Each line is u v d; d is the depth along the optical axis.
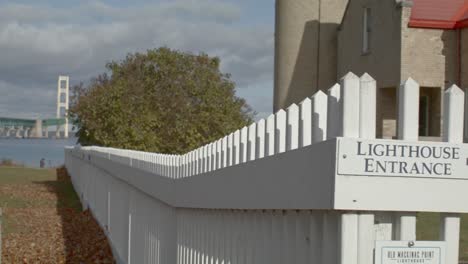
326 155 3.57
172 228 8.75
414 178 3.48
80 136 34.62
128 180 12.79
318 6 34.59
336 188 3.43
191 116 31.09
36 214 25.38
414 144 3.49
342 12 34.66
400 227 3.55
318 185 3.67
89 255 15.96
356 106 3.52
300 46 34.78
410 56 26.73
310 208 3.79
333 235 3.73
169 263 8.93
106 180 18.30
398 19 26.89
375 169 3.45
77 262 15.30
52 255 16.27
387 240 3.51
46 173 48.41
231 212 6.07
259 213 5.20
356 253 3.52
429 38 26.86
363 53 29.50
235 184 5.55
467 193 3.53
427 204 3.50
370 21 29.19
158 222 9.80
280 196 4.33
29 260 15.72
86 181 26.30
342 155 3.43
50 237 19.27
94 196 22.56
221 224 6.45
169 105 31.03
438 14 27.00
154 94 31.06
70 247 17.30
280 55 35.34
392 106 28.11
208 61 31.98
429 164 3.50
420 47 26.84
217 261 6.57
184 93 31.52
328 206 3.52
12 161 63.66
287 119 4.44
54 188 36.25
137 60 31.78
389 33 27.52
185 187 7.75
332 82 34.44
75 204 29.08
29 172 48.91
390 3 27.42
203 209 7.12
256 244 5.25
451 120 3.64
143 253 11.11
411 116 3.56
